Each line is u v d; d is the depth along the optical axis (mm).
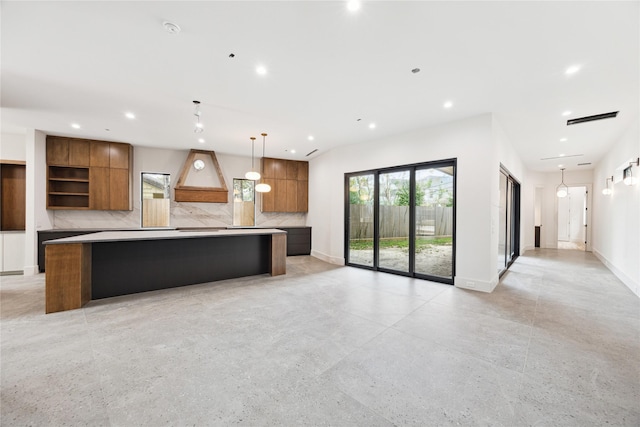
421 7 2094
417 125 4922
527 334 2811
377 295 4121
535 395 1863
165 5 2104
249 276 5340
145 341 2627
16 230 5582
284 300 3887
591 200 8906
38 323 3047
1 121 4879
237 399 1812
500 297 4027
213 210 7566
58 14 2195
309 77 3238
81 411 1696
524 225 8984
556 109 4078
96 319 3170
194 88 3551
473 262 4422
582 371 2156
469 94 3627
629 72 3002
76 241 3512
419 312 3422
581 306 3658
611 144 5887
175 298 3971
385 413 1690
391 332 2844
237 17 2232
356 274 5555
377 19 2244
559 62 2840
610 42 2480
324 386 1953
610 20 2193
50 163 5699
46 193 5703
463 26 2316
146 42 2584
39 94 3744
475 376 2082
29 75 3217
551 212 9695
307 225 8547
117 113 4445
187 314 3344
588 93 3537
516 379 2045
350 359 2316
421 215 5230
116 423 1602
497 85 3367
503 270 5676
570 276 5398
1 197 5641
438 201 5023
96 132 5531
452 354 2406
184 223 7234
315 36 2482
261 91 3625
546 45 2553
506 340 2674
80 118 4695
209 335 2762
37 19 2254
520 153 6895
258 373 2111
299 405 1759
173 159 7062
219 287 4566
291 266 6418
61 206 6059
